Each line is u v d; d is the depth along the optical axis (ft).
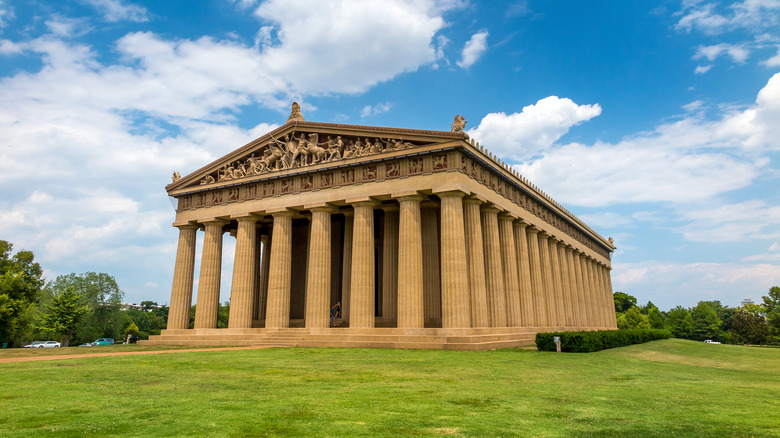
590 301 274.98
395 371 77.41
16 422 41.09
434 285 167.32
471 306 143.64
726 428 40.83
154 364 88.89
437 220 175.83
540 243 209.56
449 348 124.77
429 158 148.46
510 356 104.99
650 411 47.80
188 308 193.47
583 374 77.51
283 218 175.22
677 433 38.88
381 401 50.80
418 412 45.37
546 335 122.42
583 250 269.44
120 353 120.26
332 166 163.94
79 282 433.07
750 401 54.95
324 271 162.81
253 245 184.65
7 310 247.70
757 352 163.73
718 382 73.46
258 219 189.57
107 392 56.59
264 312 218.38
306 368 81.66
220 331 175.11
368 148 159.94
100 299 439.63
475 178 153.79
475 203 151.53
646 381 71.46
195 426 39.60
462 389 59.36
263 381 65.98
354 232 157.99
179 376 71.46
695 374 86.28
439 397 53.47
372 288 153.69
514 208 181.88
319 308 159.22
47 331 341.00
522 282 181.57
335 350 123.95
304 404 48.98
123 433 37.50
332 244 211.82
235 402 50.08
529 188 194.29
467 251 148.05
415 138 151.33
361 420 41.91
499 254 162.40
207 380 67.05
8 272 259.39
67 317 343.87
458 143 142.20
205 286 186.39
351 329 149.18
